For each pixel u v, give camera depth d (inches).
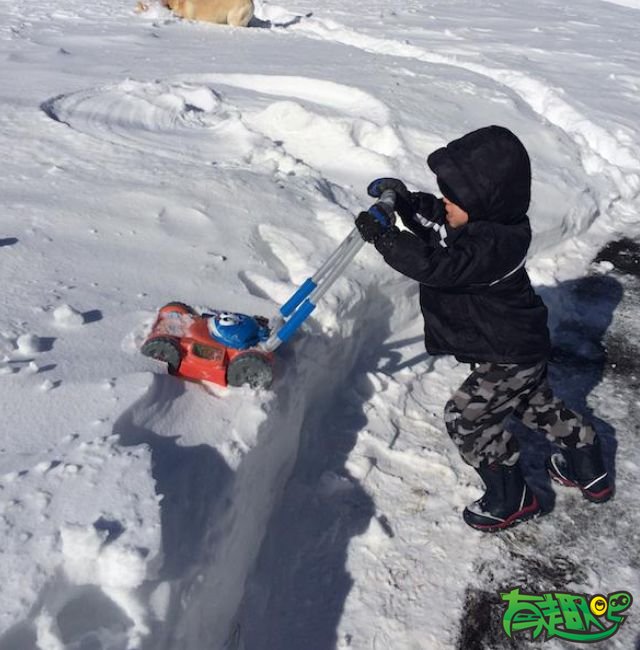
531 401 120.0
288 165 183.0
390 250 99.3
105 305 116.3
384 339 155.8
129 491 80.7
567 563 114.7
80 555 73.0
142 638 74.0
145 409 95.7
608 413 146.4
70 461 83.5
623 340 168.9
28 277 120.0
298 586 107.9
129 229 139.8
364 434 132.3
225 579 91.2
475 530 118.8
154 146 183.2
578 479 123.7
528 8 479.5
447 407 116.3
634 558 116.1
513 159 101.7
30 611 68.4
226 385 106.7
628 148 245.4
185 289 125.4
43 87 219.8
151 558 74.0
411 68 282.7
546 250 196.1
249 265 137.1
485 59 319.0
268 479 107.7
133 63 265.6
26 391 93.9
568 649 102.4
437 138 212.1
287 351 118.0
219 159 181.6
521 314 108.0
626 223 216.8
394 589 108.8
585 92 289.9
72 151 171.6
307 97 240.8
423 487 125.6
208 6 364.2
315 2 454.3
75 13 362.3
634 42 390.3
